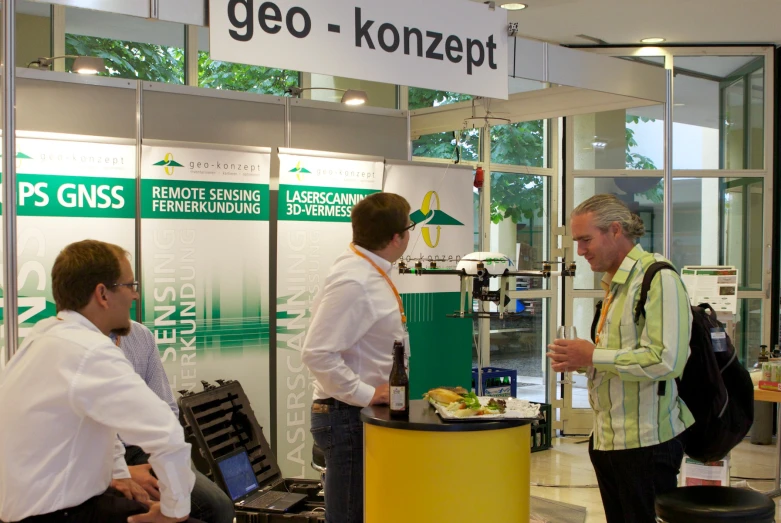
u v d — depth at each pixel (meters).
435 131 5.59
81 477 2.17
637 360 2.49
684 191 6.99
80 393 2.11
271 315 5.07
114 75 5.12
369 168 5.24
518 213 6.82
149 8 2.63
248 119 5.09
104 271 2.27
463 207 5.64
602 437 2.67
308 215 5.02
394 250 2.70
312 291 5.05
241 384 4.84
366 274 2.62
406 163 5.40
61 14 4.88
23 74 4.36
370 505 2.50
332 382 2.54
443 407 2.47
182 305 4.63
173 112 4.82
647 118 6.93
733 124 6.96
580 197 6.93
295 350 5.00
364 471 2.57
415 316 5.41
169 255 4.58
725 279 4.83
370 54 3.03
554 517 4.52
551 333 6.94
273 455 4.45
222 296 4.75
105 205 4.42
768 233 6.84
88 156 4.35
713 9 5.51
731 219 6.99
